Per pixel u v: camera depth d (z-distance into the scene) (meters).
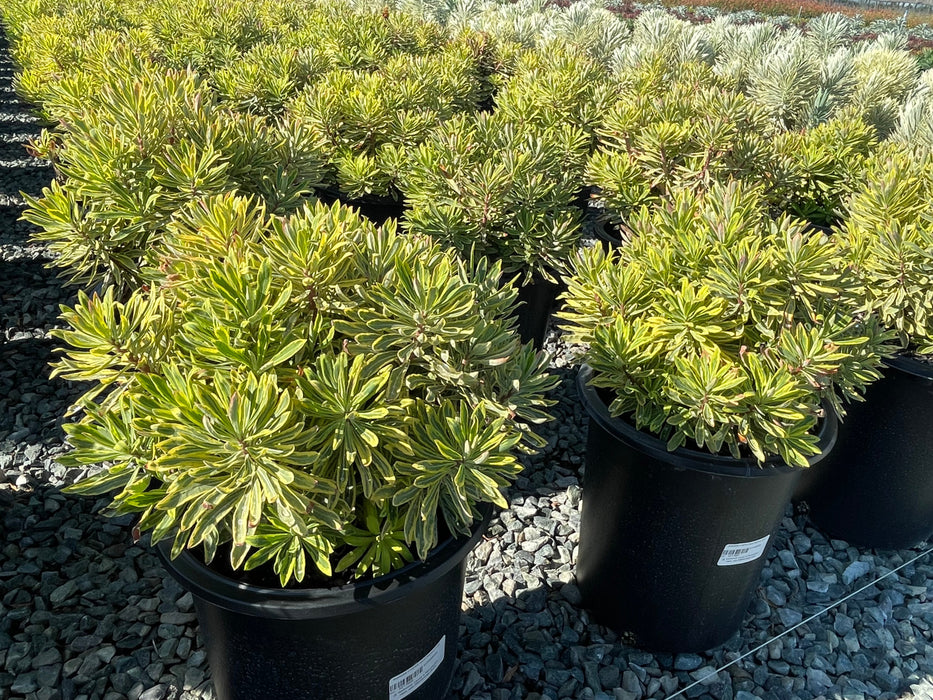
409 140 3.99
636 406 2.14
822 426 2.15
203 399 1.30
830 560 2.78
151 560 2.51
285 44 5.86
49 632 2.23
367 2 9.88
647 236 2.39
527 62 5.69
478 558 2.61
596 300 2.21
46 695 2.05
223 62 5.63
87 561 2.48
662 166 3.57
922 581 2.71
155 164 2.50
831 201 3.69
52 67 4.62
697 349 2.07
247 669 1.68
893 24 16.25
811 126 5.56
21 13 6.80
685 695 2.21
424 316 1.56
